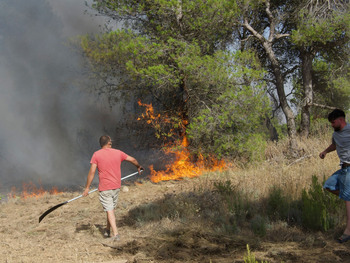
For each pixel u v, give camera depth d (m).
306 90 13.72
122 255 4.09
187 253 4.02
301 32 11.62
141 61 10.88
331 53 13.45
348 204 4.10
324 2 11.79
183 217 5.50
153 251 4.14
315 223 4.61
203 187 7.54
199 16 11.07
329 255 3.73
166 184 9.30
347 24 10.83
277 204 5.52
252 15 13.81
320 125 13.69
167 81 10.68
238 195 6.14
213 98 11.45
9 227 5.79
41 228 5.62
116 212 6.38
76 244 4.59
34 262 3.87
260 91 10.80
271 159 11.14
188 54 10.55
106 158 4.86
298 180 6.81
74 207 7.12
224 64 10.69
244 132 11.22
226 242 4.32
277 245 4.16
